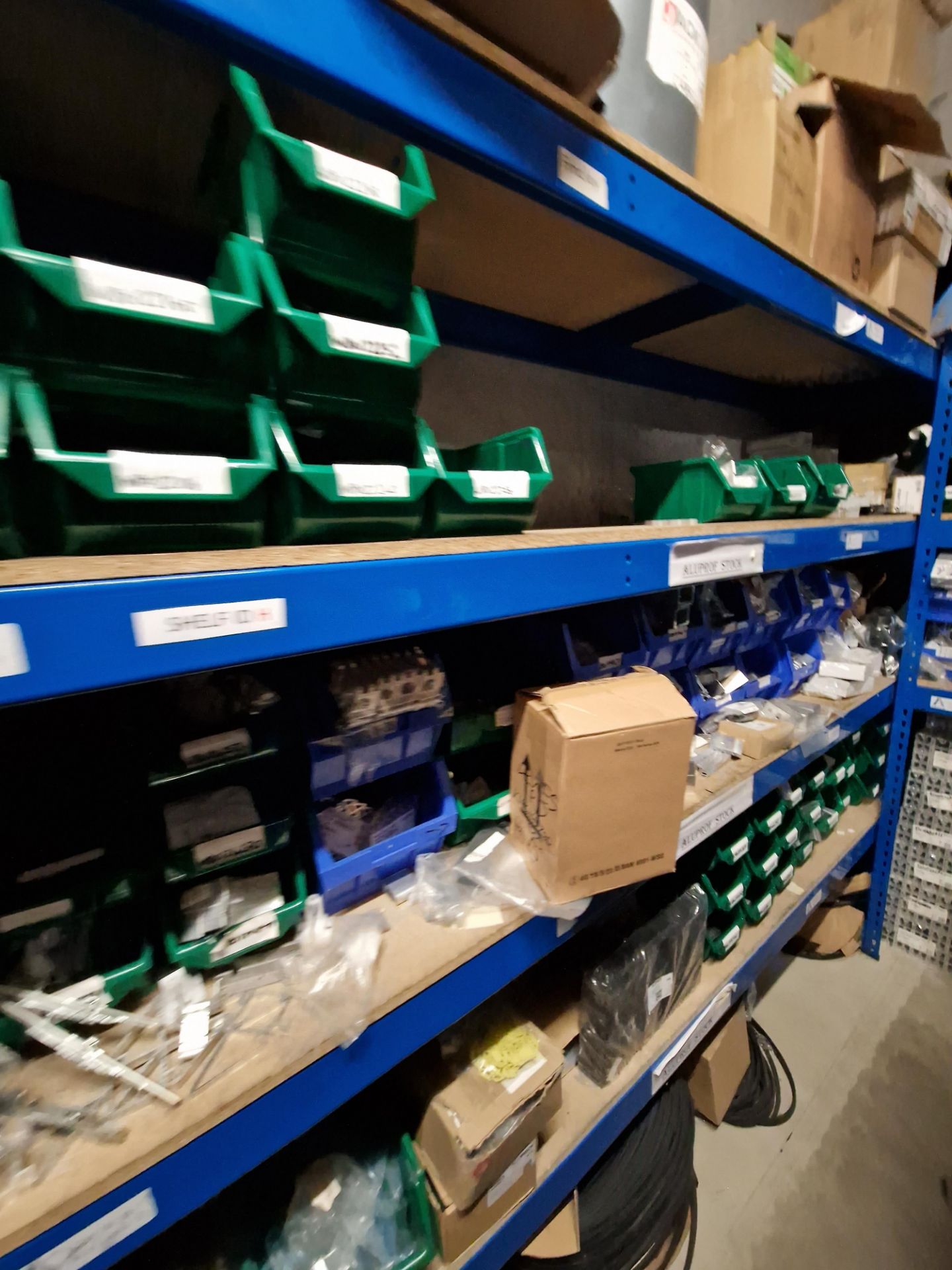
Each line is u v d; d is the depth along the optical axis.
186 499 0.38
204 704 0.60
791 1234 1.03
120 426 0.41
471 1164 0.67
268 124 0.39
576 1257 0.86
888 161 1.05
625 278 0.89
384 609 0.48
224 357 0.42
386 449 0.53
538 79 0.51
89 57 0.45
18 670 0.33
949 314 1.28
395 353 0.46
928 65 1.00
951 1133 1.20
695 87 0.69
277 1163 0.79
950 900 1.59
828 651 1.48
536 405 1.16
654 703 0.72
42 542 0.37
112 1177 0.41
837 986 1.56
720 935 1.18
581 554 0.62
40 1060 0.49
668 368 1.37
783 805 1.29
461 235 0.75
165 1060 0.50
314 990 0.57
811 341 1.21
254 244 0.41
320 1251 0.70
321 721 0.63
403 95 0.44
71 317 0.35
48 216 0.61
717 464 0.90
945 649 1.50
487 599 0.55
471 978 0.64
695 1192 1.05
